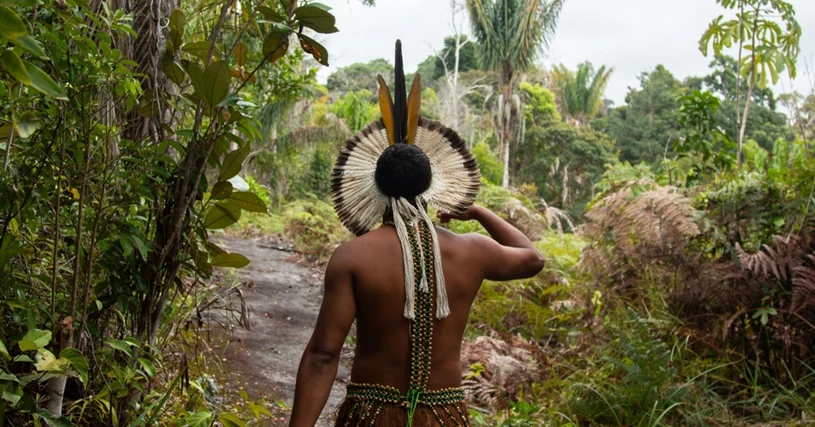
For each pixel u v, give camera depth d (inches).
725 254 193.2
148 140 111.0
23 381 82.4
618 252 206.8
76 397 104.3
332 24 101.3
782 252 174.4
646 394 159.2
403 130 86.0
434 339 79.5
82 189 92.1
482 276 84.1
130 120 113.6
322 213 481.1
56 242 91.9
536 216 336.5
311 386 76.6
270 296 285.4
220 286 155.3
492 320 248.5
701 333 184.5
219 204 103.6
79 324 99.3
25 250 98.0
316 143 857.5
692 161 265.4
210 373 170.7
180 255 106.0
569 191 1600.6
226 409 146.6
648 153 1908.2
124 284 101.0
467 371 192.4
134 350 101.3
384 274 78.7
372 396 78.3
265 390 171.5
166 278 104.1
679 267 192.1
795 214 187.8
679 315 190.9
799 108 249.8
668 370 159.0
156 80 115.1
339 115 1007.6
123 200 100.0
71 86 95.0
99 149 102.8
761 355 180.7
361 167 85.0
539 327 241.8
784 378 175.3
